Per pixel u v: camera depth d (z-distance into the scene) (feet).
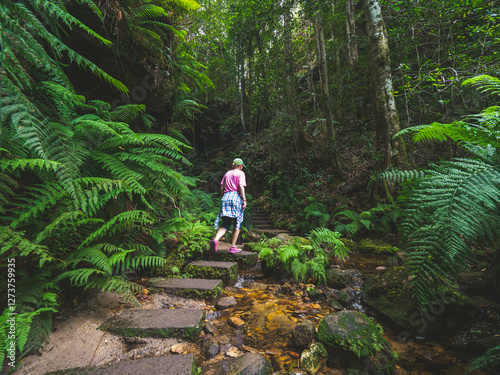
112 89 10.32
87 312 5.90
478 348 5.08
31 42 3.07
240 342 5.53
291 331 5.94
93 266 6.84
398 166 15.83
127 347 5.12
